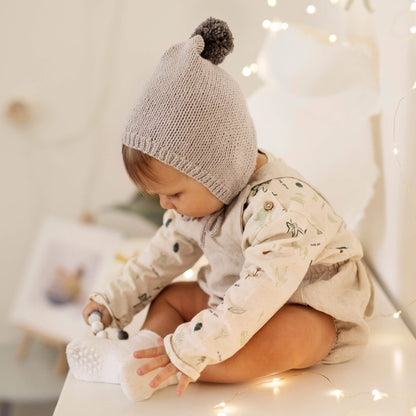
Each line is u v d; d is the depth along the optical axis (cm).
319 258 82
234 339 71
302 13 171
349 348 81
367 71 108
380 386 75
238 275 87
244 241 80
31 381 194
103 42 189
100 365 77
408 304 94
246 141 81
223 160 79
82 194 204
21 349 201
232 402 72
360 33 116
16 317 187
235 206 84
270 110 127
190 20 184
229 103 79
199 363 71
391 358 82
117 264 134
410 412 69
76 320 181
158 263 95
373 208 114
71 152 200
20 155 201
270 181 83
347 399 72
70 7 187
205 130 77
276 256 74
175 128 77
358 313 81
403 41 92
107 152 200
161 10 184
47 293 186
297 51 115
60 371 189
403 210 95
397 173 98
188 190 81
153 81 79
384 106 105
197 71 78
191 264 98
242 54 177
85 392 75
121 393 75
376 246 113
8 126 197
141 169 80
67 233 189
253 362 74
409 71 90
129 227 202
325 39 115
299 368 79
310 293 80
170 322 91
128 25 187
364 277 87
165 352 73
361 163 111
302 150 120
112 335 90
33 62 192
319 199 84
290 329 76
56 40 190
